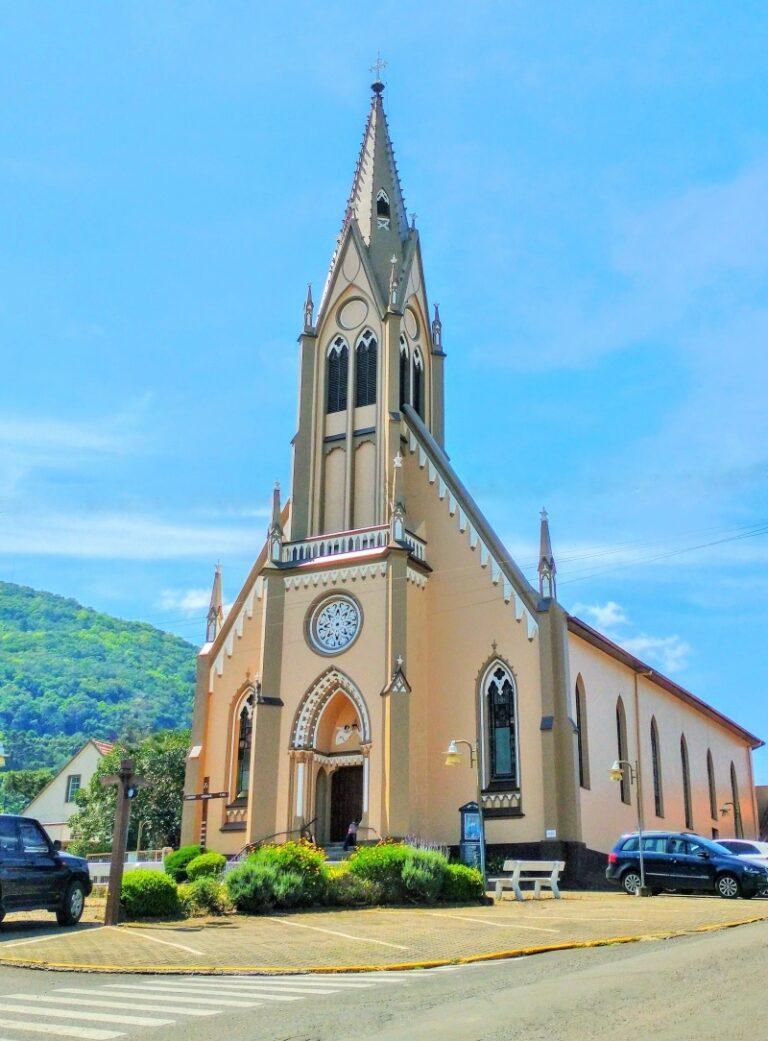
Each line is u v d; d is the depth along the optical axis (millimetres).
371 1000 13938
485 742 45469
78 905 25031
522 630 45938
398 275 55250
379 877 30312
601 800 49188
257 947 20656
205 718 51875
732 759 78312
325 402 54250
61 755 184500
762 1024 10789
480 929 23203
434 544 49500
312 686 46906
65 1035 11688
